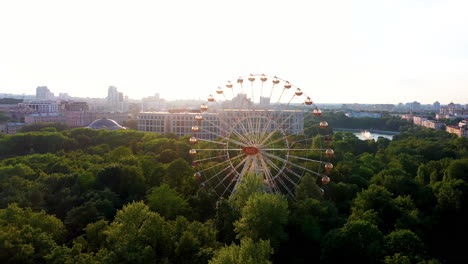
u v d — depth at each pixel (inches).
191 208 5201.8
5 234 3644.2
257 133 6058.1
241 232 4207.7
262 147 5693.9
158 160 7819.9
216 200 5634.8
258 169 5920.3
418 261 3567.9
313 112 5856.3
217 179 6348.4
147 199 5285.4
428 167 7849.4
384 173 6707.7
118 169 6072.8
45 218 4284.0
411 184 6067.9
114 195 5497.1
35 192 5364.2
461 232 5369.1
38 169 6919.3
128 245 3725.4
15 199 5083.7
